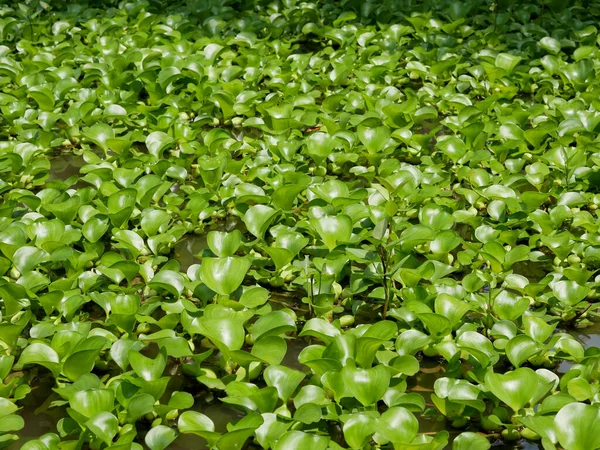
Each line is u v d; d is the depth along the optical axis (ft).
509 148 11.30
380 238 8.83
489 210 10.28
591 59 13.26
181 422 7.98
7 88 13.10
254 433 8.05
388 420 7.83
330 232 9.56
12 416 8.04
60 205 10.02
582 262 9.85
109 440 7.89
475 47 14.25
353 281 9.37
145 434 8.34
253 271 9.67
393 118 11.79
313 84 13.10
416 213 10.49
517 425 8.20
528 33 14.64
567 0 15.30
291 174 10.53
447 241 9.68
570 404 7.77
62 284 9.21
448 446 8.32
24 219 10.03
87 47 14.01
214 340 8.41
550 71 13.17
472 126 11.30
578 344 8.66
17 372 8.88
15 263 9.38
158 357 8.38
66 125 12.71
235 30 14.90
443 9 15.70
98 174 10.71
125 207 10.10
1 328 8.69
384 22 15.25
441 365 8.95
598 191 10.98
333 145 11.17
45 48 13.96
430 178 10.80
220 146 11.48
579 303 9.33
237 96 12.51
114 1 16.40
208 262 9.09
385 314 9.16
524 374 8.14
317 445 7.68
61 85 12.70
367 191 10.50
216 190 10.79
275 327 8.50
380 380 8.11
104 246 10.30
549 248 9.97
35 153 11.33
